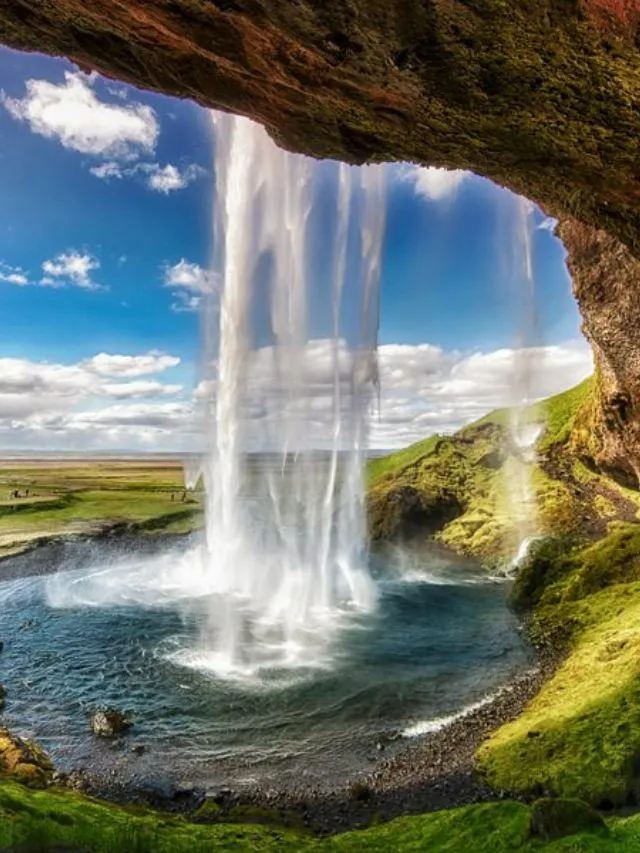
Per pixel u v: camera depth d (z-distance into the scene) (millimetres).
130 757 20594
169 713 23953
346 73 10289
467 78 10078
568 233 31094
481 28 8852
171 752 20922
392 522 61750
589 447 50406
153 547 62469
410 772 19031
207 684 26859
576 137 11680
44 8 10531
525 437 77562
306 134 13359
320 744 21234
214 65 11281
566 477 66250
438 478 72375
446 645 31594
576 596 35406
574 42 9023
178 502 94625
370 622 36281
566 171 13328
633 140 11180
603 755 17281
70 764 20141
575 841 11398
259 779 19047
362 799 17578
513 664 28500
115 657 30766
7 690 26672
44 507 85688
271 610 39500
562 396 86062
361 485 63781
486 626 34844
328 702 24703
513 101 10680
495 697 24719
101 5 9812
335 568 49938
